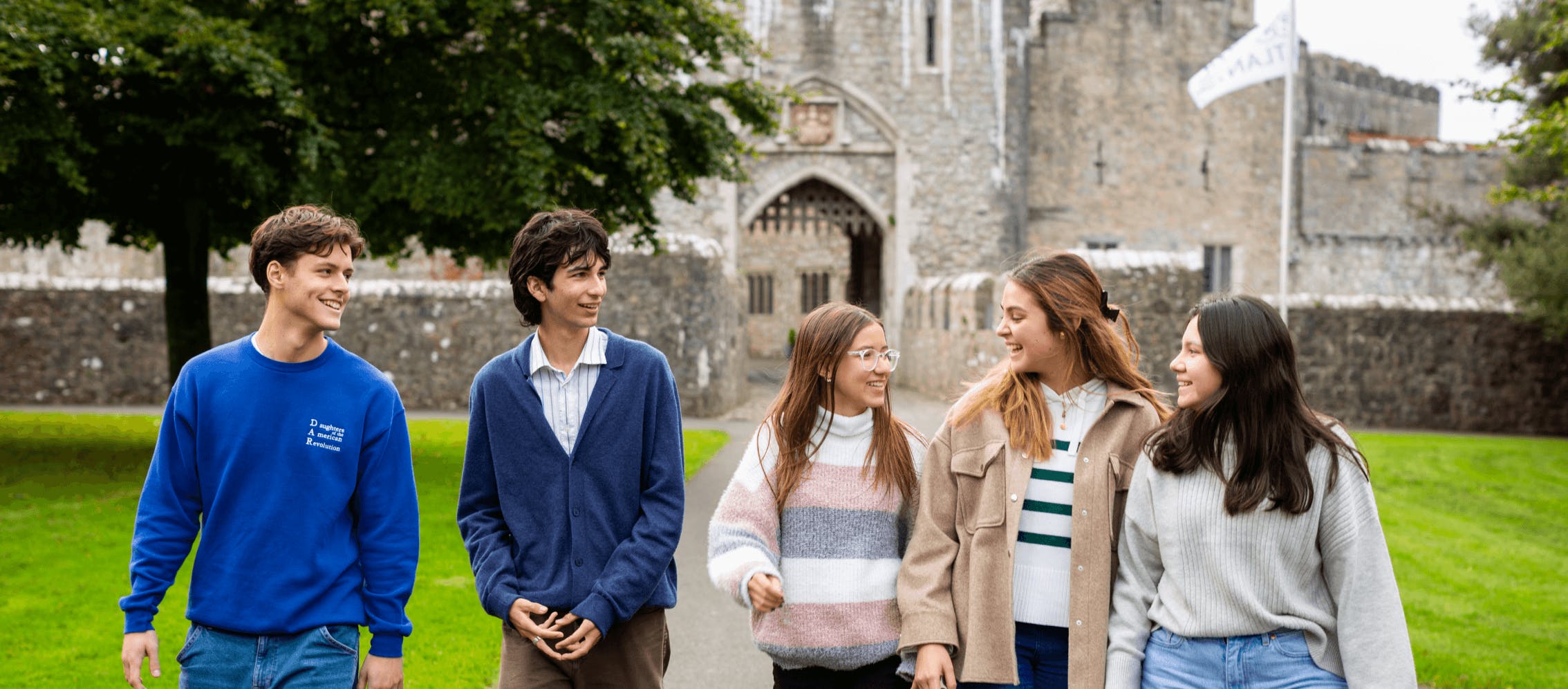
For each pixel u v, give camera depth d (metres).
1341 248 27.22
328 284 2.38
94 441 11.04
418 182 8.98
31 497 7.85
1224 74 15.02
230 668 2.33
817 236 37.34
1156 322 15.72
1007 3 22.91
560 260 2.52
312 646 2.34
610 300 14.89
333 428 2.41
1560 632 5.16
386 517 2.48
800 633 2.51
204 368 2.40
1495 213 25.80
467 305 16.17
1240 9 27.03
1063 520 2.52
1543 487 10.89
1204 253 26.50
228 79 8.31
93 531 6.76
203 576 2.35
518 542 2.57
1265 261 26.77
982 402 2.63
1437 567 6.77
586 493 2.57
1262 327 2.28
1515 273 16.39
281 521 2.35
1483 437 16.19
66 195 9.43
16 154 7.82
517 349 2.67
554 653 2.45
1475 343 17.20
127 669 2.27
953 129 21.92
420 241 10.70
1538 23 15.23
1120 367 2.58
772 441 2.61
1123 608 2.43
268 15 9.36
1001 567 2.48
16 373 16.27
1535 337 17.19
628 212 10.45
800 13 21.64
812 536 2.54
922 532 2.56
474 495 2.66
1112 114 25.89
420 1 8.66
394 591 2.46
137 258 21.78
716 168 10.34
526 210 9.12
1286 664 2.24
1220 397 2.30
